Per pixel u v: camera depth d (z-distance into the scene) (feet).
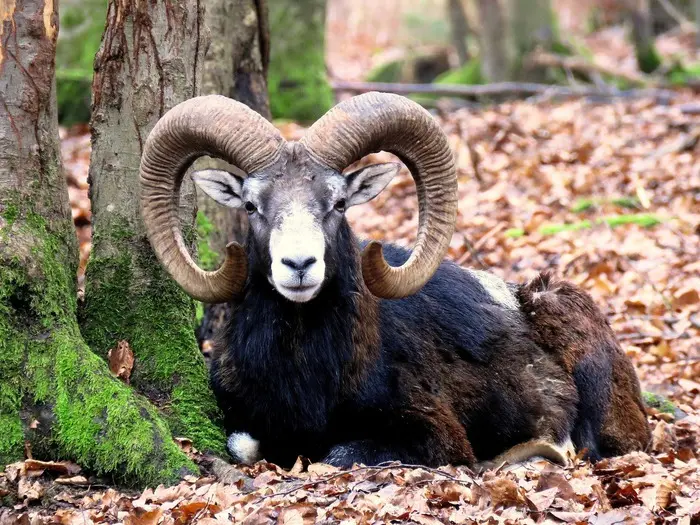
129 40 29.50
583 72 94.94
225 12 40.75
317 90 78.59
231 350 28.81
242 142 26.73
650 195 55.98
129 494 26.12
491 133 68.85
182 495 25.07
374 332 28.81
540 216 53.06
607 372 33.45
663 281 46.24
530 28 96.58
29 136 27.84
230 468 26.99
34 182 28.02
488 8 96.58
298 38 77.87
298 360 27.86
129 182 29.89
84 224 52.03
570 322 33.24
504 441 32.01
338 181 26.91
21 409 26.78
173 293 30.07
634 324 43.19
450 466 27.37
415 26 164.55
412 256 28.02
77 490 25.95
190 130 27.02
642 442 34.14
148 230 27.89
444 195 28.09
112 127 29.84
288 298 25.84
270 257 26.27
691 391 38.73
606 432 33.58
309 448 28.99
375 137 27.14
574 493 24.84
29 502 25.12
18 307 27.25
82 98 72.84
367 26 171.22
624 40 139.54
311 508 23.21
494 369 31.91
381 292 27.45
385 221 55.31
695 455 33.81
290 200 26.25
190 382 29.30
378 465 26.84
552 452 31.83
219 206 39.34
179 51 29.89
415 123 27.37
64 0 76.43
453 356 31.24
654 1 137.59
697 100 81.76
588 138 66.13
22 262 27.14
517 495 23.97
